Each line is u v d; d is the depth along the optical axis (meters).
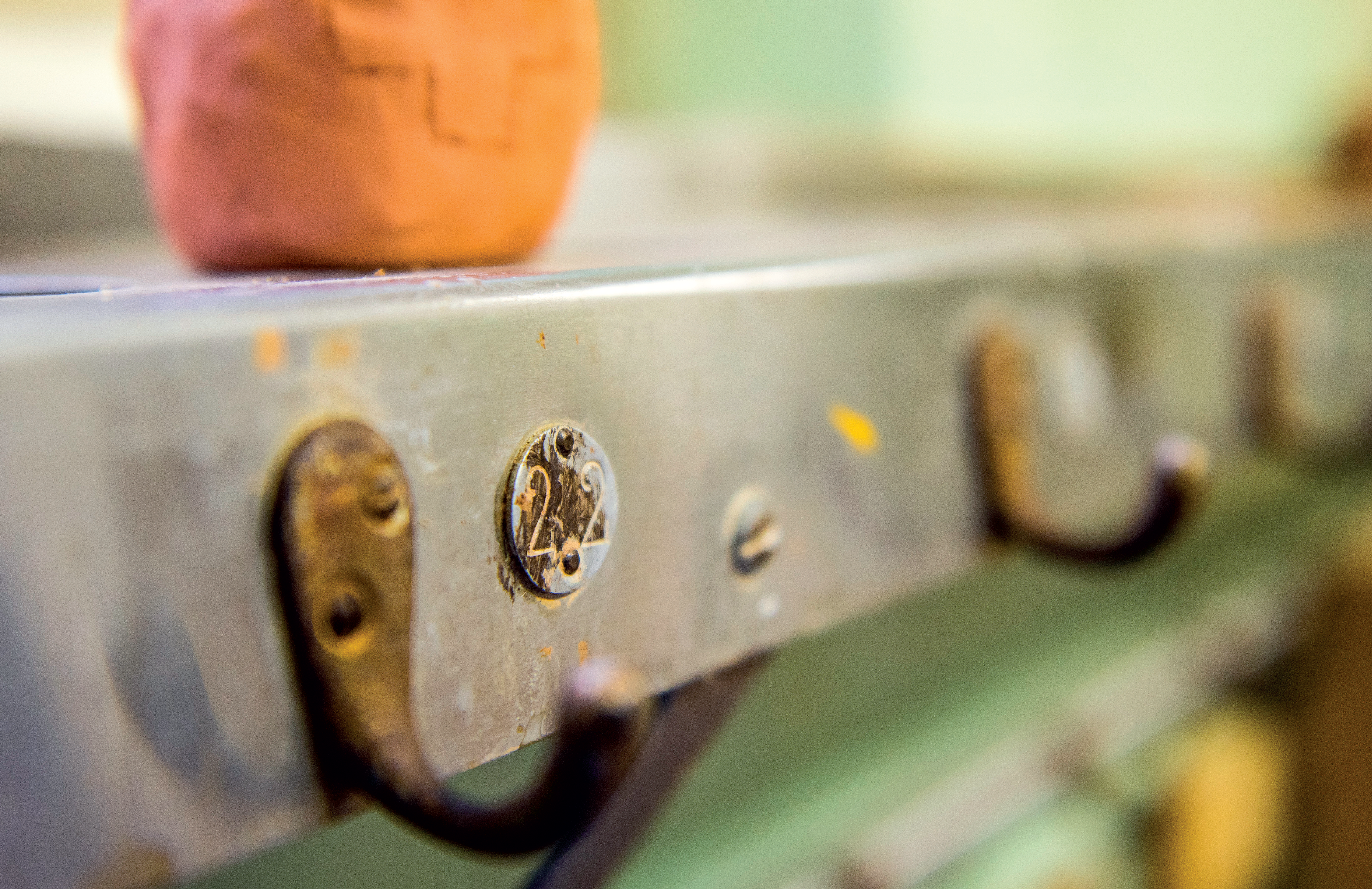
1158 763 1.34
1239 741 1.43
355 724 0.33
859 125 1.50
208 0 0.41
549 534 0.36
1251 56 2.37
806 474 0.41
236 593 0.32
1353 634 1.50
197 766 0.32
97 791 0.32
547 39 0.42
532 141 0.42
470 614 0.35
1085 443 0.49
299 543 0.33
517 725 0.36
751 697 0.89
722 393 0.39
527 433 0.35
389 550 0.34
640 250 0.47
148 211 0.78
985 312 0.46
